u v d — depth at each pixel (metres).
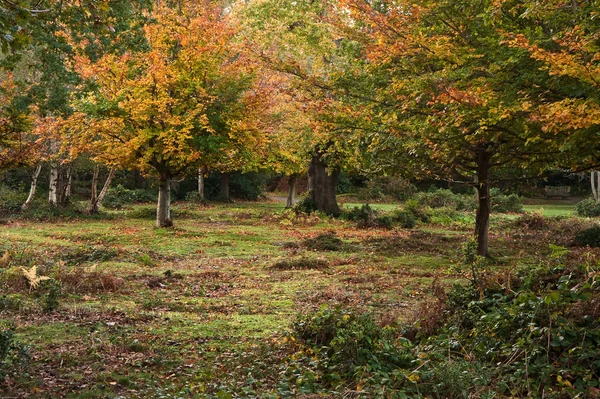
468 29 13.32
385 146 15.83
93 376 6.98
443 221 34.75
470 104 10.77
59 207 32.66
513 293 8.12
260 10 30.98
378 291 13.61
